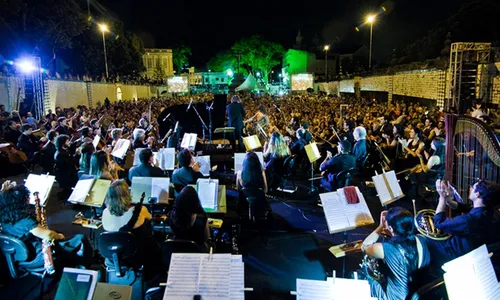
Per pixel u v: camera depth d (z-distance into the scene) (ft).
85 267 13.52
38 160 33.32
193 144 24.63
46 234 12.20
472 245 11.11
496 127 30.14
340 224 12.64
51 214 21.84
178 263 8.85
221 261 8.86
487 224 11.06
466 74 53.78
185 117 37.78
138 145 23.93
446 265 8.17
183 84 130.72
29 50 68.59
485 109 45.27
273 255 16.37
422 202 22.16
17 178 31.78
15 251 12.20
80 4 107.34
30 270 12.64
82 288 8.68
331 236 18.28
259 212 16.76
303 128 30.91
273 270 15.12
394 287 9.81
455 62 54.39
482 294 8.00
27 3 69.51
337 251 12.90
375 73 114.52
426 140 28.04
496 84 51.01
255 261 15.87
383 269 10.20
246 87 105.09
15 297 13.01
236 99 33.96
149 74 226.17
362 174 30.09
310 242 17.63
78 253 13.32
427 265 9.87
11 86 57.06
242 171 17.15
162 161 20.63
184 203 12.00
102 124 42.11
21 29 66.08
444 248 11.42
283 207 22.44
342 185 20.30
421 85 77.56
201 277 8.66
